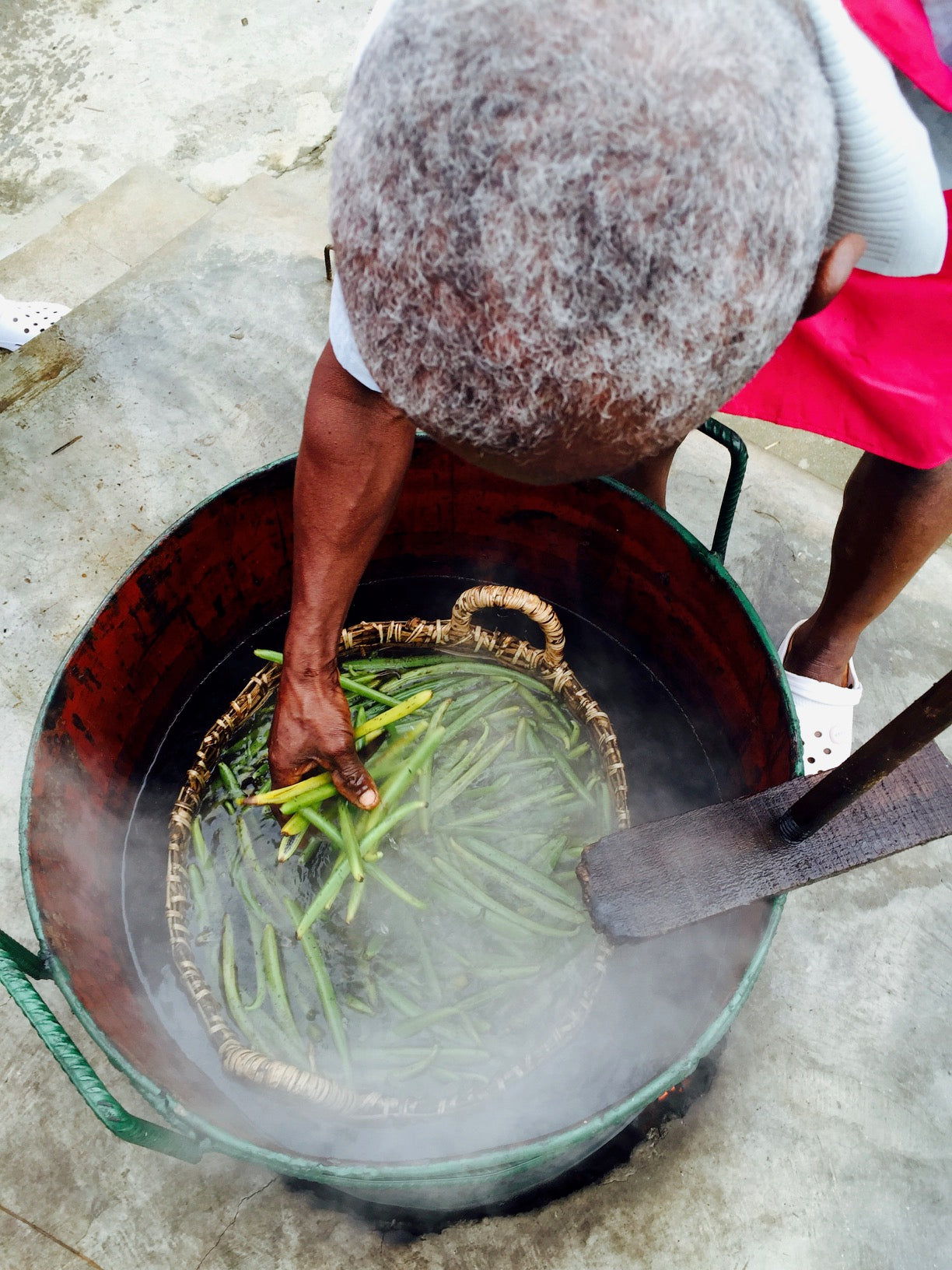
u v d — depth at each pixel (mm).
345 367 1107
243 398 2133
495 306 566
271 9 3539
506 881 1409
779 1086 1486
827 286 688
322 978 1314
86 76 3402
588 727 1510
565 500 1548
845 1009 1545
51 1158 1413
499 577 1829
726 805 1076
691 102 528
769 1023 1532
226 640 1702
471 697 1596
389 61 585
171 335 2211
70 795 1309
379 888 1430
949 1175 1434
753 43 555
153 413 2105
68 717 1318
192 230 2373
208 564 1531
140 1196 1394
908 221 830
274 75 3383
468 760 1523
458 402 622
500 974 1348
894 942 1598
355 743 1462
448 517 1696
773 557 1995
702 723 1612
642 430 637
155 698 1570
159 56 3441
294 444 2080
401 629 1575
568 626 1812
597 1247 1377
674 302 563
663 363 588
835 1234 1390
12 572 1907
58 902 1165
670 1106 1470
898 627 1923
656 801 1572
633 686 1719
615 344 573
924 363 1240
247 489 1466
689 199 535
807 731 1721
